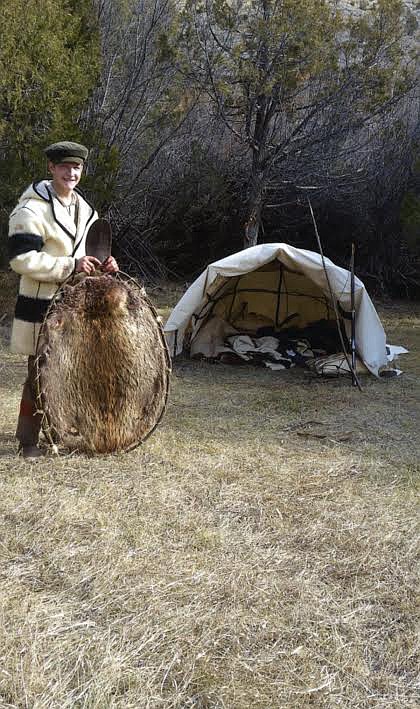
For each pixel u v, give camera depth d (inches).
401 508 166.7
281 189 532.7
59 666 106.8
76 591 127.3
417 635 118.1
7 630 114.8
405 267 569.0
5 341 342.6
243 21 443.8
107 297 180.7
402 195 542.9
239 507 164.7
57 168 171.8
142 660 109.5
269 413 247.6
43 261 168.2
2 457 186.2
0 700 100.3
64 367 179.9
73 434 188.9
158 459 192.2
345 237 578.9
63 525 151.0
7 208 366.3
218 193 539.2
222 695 102.3
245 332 357.1
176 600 125.1
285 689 104.3
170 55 455.8
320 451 206.4
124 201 518.9
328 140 480.1
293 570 137.1
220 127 545.0
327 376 303.3
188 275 591.8
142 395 192.4
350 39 450.0
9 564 135.4
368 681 107.3
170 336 318.0
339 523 157.4
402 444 216.1
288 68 440.1
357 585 132.6
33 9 369.7
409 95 547.5
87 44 412.5
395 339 406.9
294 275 351.9
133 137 502.6
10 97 361.4
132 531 149.1
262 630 117.8
